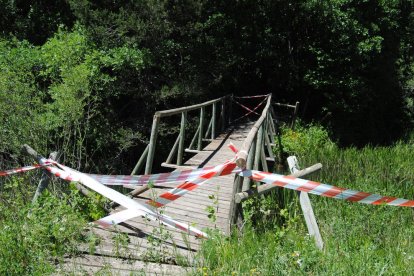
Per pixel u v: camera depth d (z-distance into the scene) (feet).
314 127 57.62
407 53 76.64
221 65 53.93
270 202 19.58
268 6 61.87
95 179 19.13
